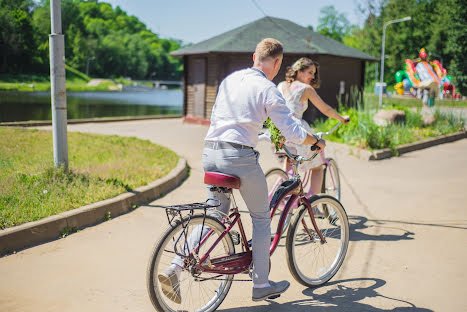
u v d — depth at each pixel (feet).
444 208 19.02
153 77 622.13
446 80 133.59
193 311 10.12
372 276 12.32
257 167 9.75
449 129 44.98
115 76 522.47
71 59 464.24
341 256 12.25
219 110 9.82
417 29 225.15
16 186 18.22
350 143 35.55
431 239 15.21
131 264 12.89
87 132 41.83
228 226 10.32
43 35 339.16
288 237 11.18
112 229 15.74
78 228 15.60
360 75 63.98
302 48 53.16
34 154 26.30
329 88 58.03
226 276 10.57
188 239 9.75
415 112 48.62
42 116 82.94
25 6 310.86
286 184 11.44
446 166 28.89
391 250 14.21
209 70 54.80
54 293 11.02
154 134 43.14
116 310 10.32
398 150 33.73
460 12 153.58
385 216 17.98
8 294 10.87
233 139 9.46
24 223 14.26
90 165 23.81
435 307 10.55
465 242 14.89
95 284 11.58
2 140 30.89
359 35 252.01
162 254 9.85
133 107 132.26
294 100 14.52
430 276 12.28
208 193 10.67
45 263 12.75
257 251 10.11
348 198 20.84
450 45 159.84
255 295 10.11
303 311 10.42
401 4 230.89
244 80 9.78
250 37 55.16
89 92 299.38
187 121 55.83
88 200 17.04
